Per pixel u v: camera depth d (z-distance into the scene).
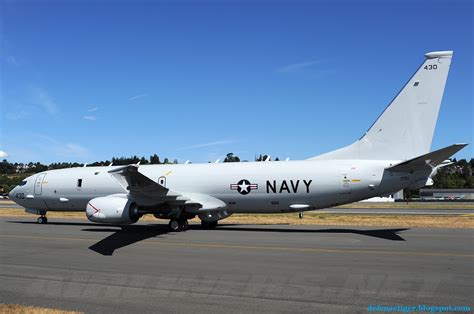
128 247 15.32
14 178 131.38
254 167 21.86
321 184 20.20
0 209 44.06
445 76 19.34
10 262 12.34
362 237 17.81
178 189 22.64
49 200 25.70
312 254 13.37
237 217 31.73
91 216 20.80
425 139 19.47
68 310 7.46
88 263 12.11
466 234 18.59
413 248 14.50
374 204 66.44
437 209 48.22
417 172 19.20
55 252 14.25
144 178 18.22
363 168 19.77
